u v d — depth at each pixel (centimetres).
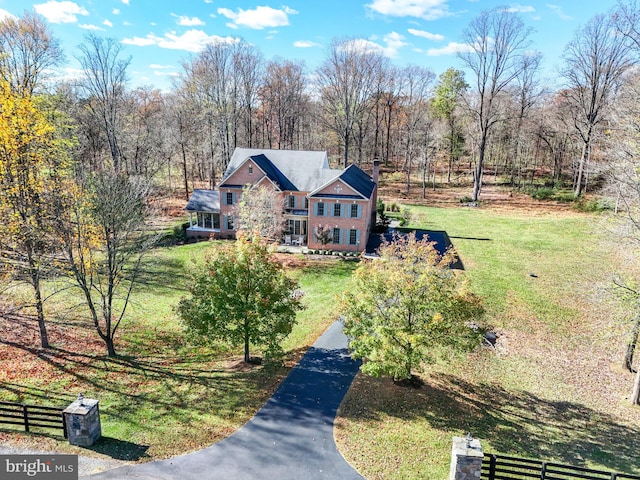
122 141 5547
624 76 4956
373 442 1606
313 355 2286
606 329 2178
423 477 1434
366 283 1897
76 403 1535
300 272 3588
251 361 2238
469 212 5531
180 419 1711
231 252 2123
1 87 2117
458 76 7906
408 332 1802
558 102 6719
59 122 3772
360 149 7362
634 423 1798
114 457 1470
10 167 2094
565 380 2112
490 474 1390
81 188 2177
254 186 4116
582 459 1573
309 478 1414
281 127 8006
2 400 1786
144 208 2792
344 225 4059
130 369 2117
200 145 6531
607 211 4572
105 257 2536
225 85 6347
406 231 4638
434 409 1839
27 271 2222
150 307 2934
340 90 6812
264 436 1623
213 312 2022
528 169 8138
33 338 2406
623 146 2030
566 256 3775
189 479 1383
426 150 6500
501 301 2928
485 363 2239
